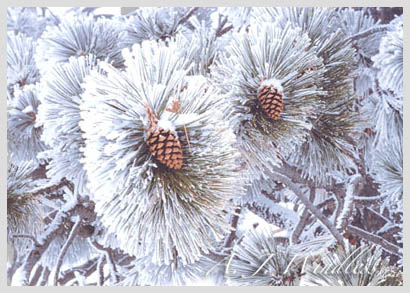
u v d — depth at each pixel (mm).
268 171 1723
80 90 1601
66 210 1819
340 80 1685
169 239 1284
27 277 1800
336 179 1816
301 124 1509
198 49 1580
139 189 1213
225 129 1250
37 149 1839
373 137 1819
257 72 1489
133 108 1210
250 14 1828
